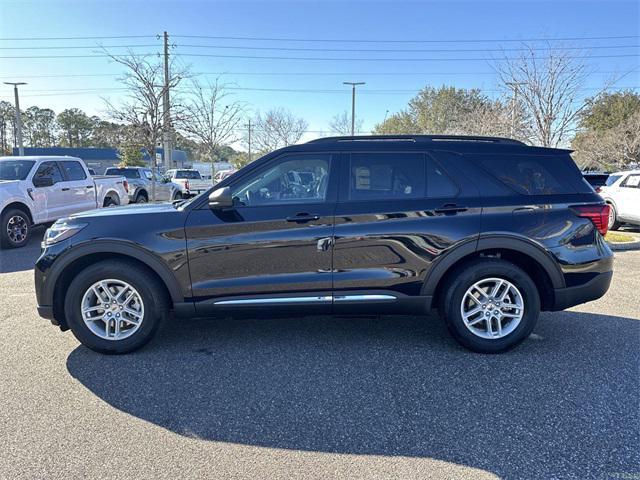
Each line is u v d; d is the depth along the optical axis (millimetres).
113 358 3848
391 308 3904
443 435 2768
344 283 3826
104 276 3797
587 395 3227
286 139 38812
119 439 2721
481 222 3812
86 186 11023
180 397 3215
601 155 25688
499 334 3912
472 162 3941
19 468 2447
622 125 26172
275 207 3812
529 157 4000
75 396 3221
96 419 2932
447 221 3803
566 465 2482
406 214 3797
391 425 2875
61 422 2893
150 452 2600
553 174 3984
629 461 2510
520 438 2730
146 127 14781
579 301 3947
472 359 3828
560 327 4590
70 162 10773
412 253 3814
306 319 4805
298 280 3809
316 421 2926
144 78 15531
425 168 3928
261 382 3434
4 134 77188
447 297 3900
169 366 3697
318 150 3916
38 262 3832
